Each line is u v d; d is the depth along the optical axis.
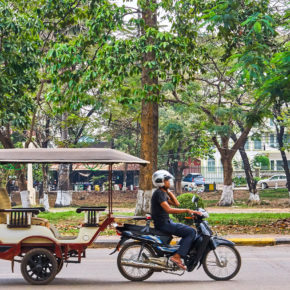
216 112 27.83
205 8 18.62
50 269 8.84
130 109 27.95
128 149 48.53
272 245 14.37
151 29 16.84
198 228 9.02
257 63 13.24
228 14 14.95
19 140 43.78
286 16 17.19
